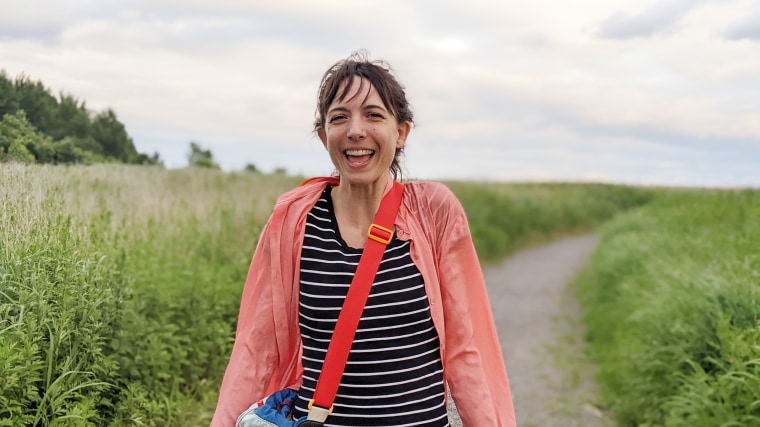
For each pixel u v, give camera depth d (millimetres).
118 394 3762
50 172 4312
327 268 2275
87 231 4230
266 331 2408
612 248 12984
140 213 6078
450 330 2398
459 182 23078
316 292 2266
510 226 19078
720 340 5078
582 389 6840
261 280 2406
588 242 21172
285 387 2492
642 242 11219
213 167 11219
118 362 3824
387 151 2279
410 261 2281
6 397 2811
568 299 11680
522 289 12555
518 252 18016
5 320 2936
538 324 9773
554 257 17297
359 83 2254
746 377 4477
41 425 3020
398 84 2332
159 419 3918
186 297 5105
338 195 2381
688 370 5293
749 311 5191
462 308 2395
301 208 2354
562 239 21797
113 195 5441
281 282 2342
